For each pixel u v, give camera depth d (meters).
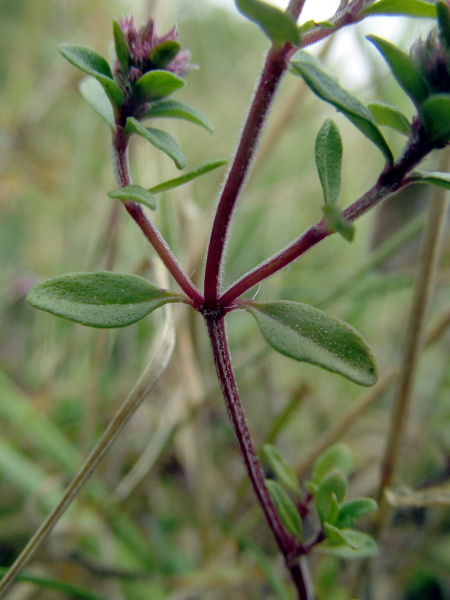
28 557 0.06
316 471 0.07
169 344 0.07
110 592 0.09
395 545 0.10
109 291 0.05
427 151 0.05
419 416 0.12
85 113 0.16
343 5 0.05
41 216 0.16
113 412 0.12
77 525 0.09
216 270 0.05
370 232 0.12
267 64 0.05
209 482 0.10
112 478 0.11
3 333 0.15
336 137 0.05
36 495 0.10
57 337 0.14
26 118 0.16
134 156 0.12
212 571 0.09
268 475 0.10
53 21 0.17
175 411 0.10
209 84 0.20
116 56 0.05
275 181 0.18
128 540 0.10
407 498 0.07
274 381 0.14
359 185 0.17
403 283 0.11
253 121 0.05
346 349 0.05
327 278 0.14
